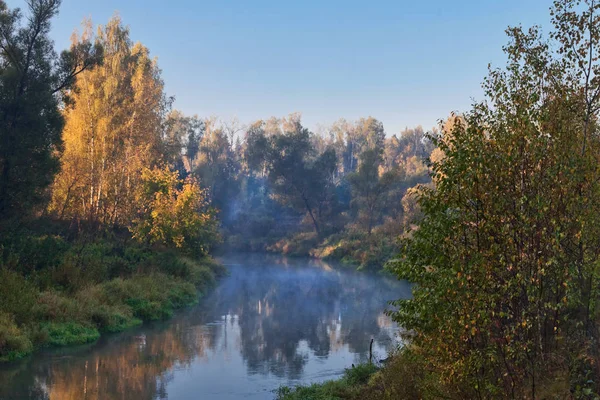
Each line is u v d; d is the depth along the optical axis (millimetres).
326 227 71125
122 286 22406
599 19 7137
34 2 22812
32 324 16609
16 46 22562
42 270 20719
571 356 6648
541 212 6000
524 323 6012
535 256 6207
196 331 20422
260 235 76438
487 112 6945
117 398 12312
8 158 21844
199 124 93875
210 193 75312
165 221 33812
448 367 6703
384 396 9875
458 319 6512
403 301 7426
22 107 22234
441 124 7164
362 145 118312
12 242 21578
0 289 17219
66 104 25875
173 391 13023
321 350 17781
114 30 37469
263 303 28172
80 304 19062
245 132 106938
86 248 26406
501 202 6309
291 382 13992
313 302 28781
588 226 6410
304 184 70125
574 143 6562
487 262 6281
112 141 35656
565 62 7277
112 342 17812
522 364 6555
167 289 25859
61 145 25266
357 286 36250
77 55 25281
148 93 40000
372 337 19875
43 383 13102
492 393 6539
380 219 67062
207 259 40656
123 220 38781
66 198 34156
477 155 6387
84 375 13992
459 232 6555
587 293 6742
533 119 6512
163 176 35719
